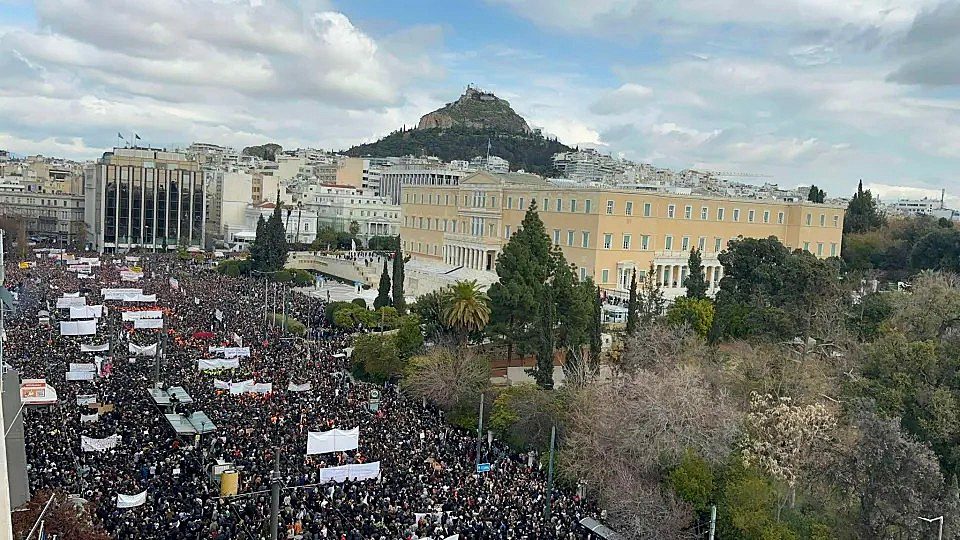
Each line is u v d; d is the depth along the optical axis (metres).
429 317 98.81
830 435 60.31
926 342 70.38
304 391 78.75
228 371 83.69
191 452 58.84
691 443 59.59
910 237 162.00
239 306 127.50
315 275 195.88
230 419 67.38
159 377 78.19
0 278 35.59
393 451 63.00
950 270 144.38
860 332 93.50
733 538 53.66
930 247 149.50
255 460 57.41
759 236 161.50
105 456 56.81
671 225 150.12
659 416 60.56
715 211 155.38
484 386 82.19
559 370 96.25
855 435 60.34
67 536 40.31
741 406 70.69
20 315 106.56
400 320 107.06
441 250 184.88
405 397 85.88
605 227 141.62
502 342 104.00
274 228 183.00
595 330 91.38
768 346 86.06
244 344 98.75
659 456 59.97
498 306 97.12
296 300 140.75
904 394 66.12
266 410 70.56
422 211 192.75
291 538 46.25
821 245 165.38
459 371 82.69
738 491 53.62
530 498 57.62
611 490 57.38
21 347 87.69
